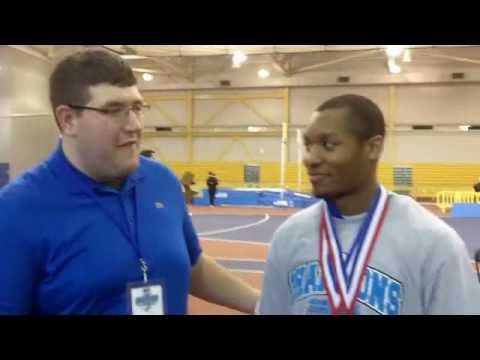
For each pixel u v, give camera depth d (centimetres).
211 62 3091
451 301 172
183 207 238
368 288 181
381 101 2970
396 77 2917
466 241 1341
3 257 182
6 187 195
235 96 3139
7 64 1872
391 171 2942
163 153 3241
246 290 255
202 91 3177
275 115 3094
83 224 193
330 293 186
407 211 186
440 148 2920
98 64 187
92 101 185
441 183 2900
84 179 197
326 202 196
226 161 3152
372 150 184
